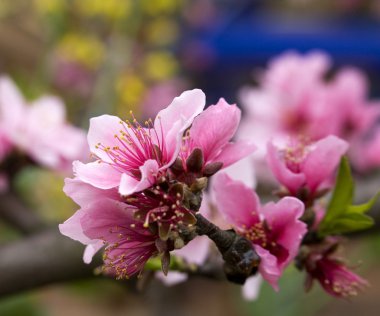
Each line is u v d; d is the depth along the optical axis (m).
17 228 0.45
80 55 0.60
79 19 0.60
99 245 0.27
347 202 0.30
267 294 0.58
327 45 0.79
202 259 0.31
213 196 0.30
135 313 0.98
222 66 0.80
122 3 0.59
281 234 0.28
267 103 0.46
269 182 0.43
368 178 0.46
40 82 0.62
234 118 0.27
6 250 0.39
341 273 0.30
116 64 0.59
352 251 0.64
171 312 0.58
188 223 0.26
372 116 0.46
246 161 0.30
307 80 0.46
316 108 0.46
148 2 0.60
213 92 0.81
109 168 0.26
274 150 0.30
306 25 0.84
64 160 0.43
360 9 0.87
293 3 0.89
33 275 0.38
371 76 0.80
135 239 0.27
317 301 0.61
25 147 0.42
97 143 0.27
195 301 0.86
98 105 0.58
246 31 0.80
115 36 0.60
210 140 0.28
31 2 0.69
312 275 0.30
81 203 0.26
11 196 0.45
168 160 0.27
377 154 0.46
